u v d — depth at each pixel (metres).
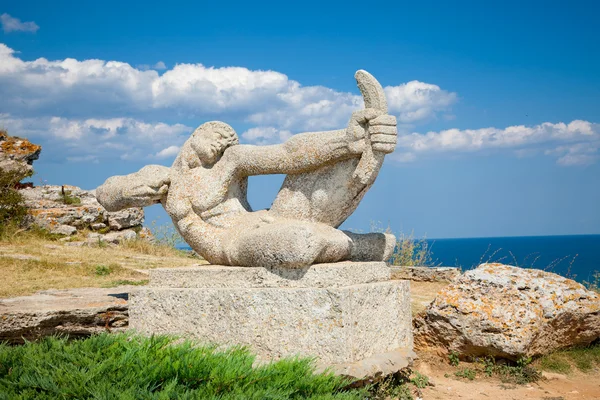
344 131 5.11
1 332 5.29
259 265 5.12
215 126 5.78
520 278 6.65
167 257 13.15
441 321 6.40
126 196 5.84
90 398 3.75
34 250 11.19
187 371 4.06
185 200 5.72
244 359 4.31
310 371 4.26
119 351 4.43
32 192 15.62
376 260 5.81
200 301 5.17
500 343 6.07
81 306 5.76
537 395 5.61
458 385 5.83
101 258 11.17
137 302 5.49
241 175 5.80
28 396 3.76
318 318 4.69
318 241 4.92
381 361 4.98
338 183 5.29
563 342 6.70
